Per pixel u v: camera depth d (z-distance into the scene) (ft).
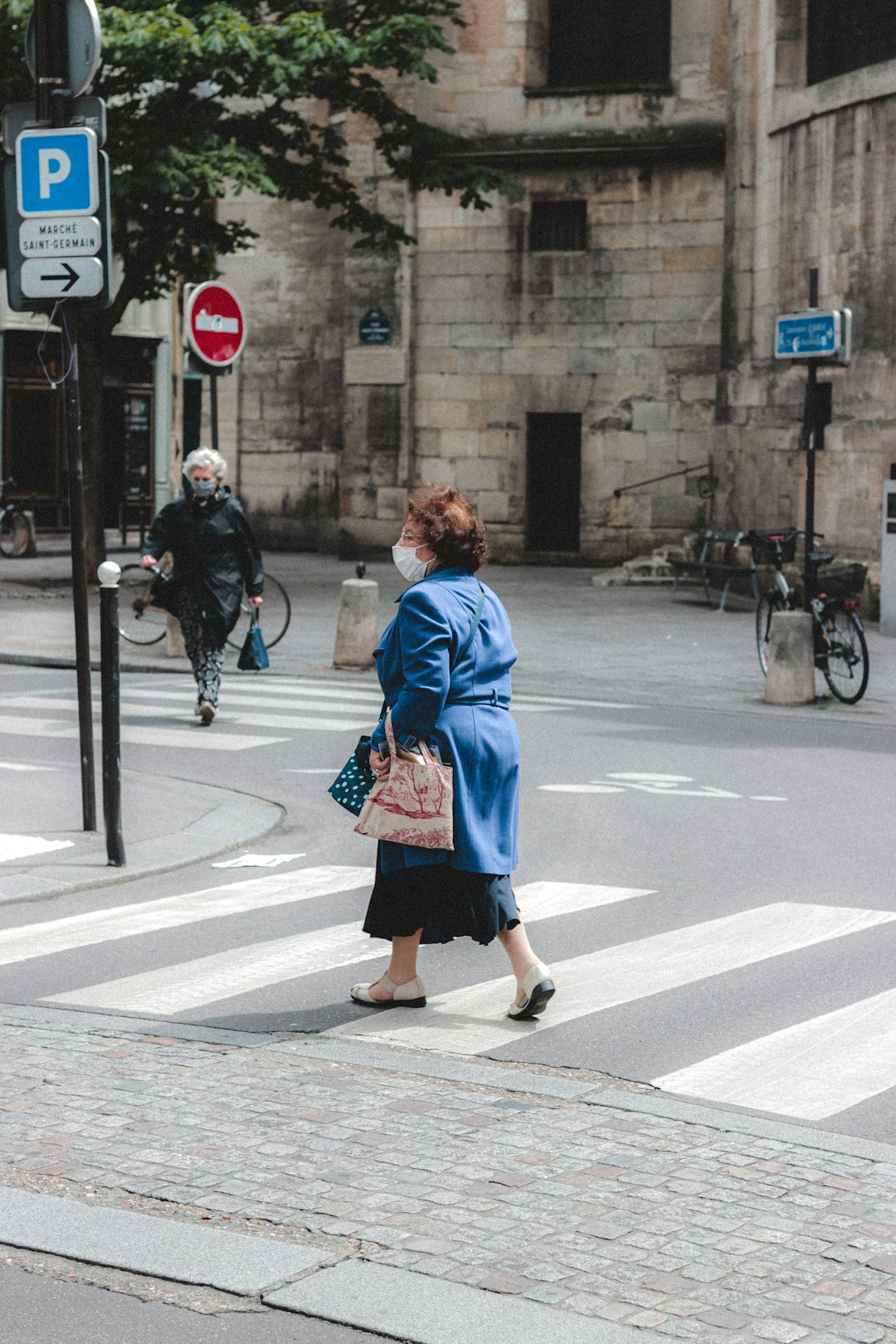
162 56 76.74
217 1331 14.19
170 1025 22.98
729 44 98.73
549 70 115.44
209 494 48.96
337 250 124.06
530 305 116.57
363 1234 16.03
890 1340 13.99
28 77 78.79
